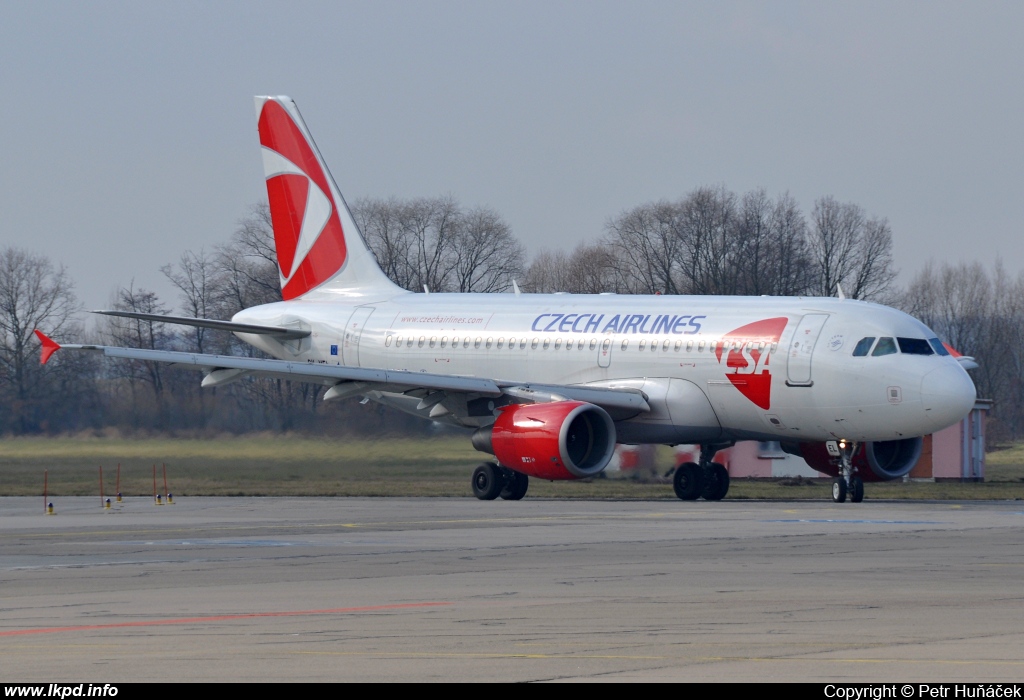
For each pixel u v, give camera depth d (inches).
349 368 3878.0
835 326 3575.3
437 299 4591.5
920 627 1378.0
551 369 4131.4
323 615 1493.6
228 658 1217.4
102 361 6003.9
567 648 1259.8
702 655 1217.4
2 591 1737.2
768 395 3649.1
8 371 5876.0
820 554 2148.1
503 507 3533.5
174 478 4845.0
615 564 2009.1
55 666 1182.9
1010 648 1246.3
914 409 3435.0
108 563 2085.4
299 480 4800.7
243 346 7377.0
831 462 4050.2
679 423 3836.1
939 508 3398.1
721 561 2042.3
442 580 1820.9
